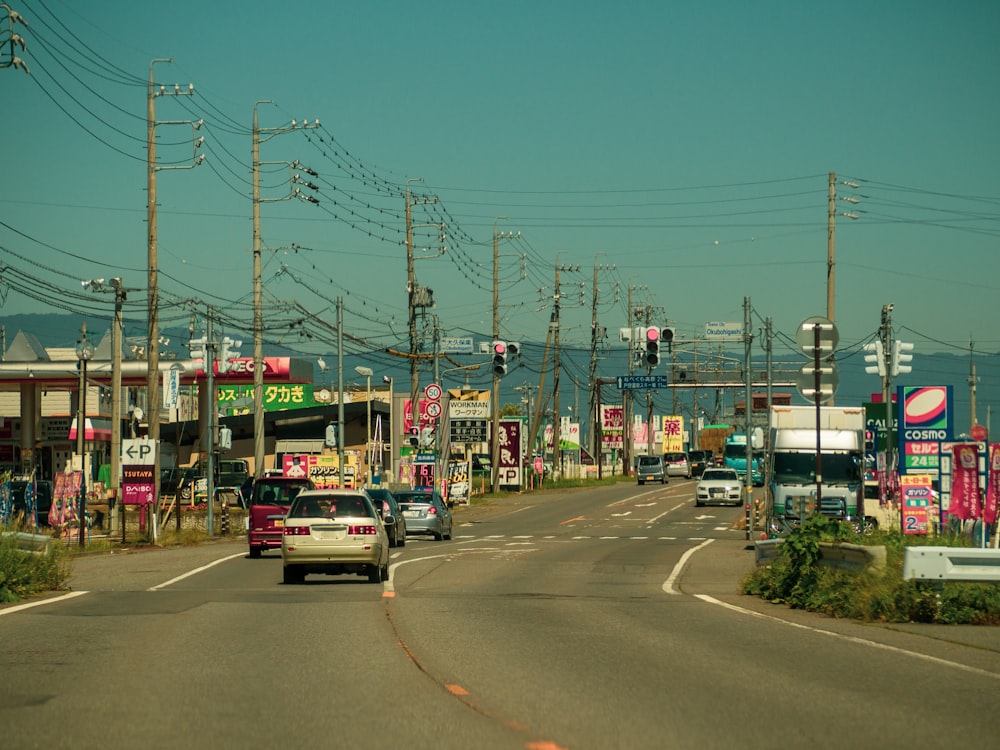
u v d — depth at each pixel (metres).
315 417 125.62
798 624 26.23
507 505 113.69
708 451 185.38
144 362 100.81
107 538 65.81
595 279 142.25
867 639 23.42
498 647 21.95
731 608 30.11
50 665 19.62
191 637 23.45
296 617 27.31
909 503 49.53
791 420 61.25
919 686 17.59
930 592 26.80
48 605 30.50
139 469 61.06
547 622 26.38
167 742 13.52
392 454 134.62
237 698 16.41
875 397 96.00
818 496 37.56
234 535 71.50
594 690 17.11
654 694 16.78
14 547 34.75
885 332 69.25
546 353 135.62
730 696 16.64
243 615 27.77
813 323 38.59
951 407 52.59
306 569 38.16
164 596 33.31
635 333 73.81
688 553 54.00
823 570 30.45
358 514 38.56
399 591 35.28
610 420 193.25
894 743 13.56
